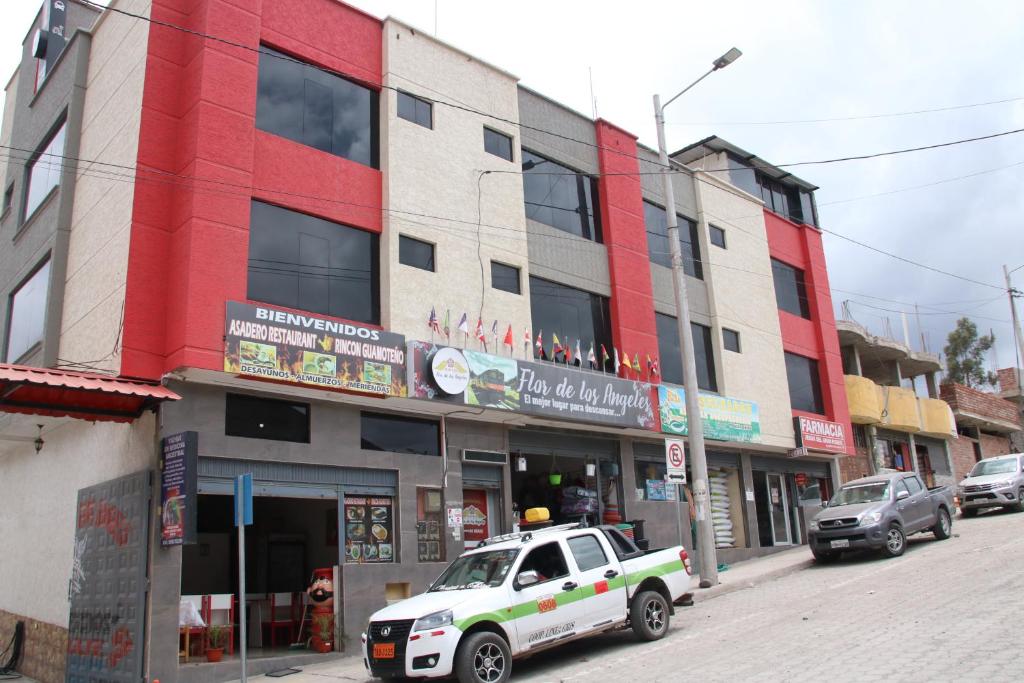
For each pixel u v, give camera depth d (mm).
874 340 30797
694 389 16297
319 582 13320
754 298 24344
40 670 14109
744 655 9305
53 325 14727
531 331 17141
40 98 17766
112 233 13344
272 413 13250
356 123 15570
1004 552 15125
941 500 19109
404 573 13969
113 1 15055
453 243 16078
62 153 15969
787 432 23875
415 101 16406
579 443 18234
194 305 12055
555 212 18984
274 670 12102
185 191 12781
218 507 16812
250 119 13516
